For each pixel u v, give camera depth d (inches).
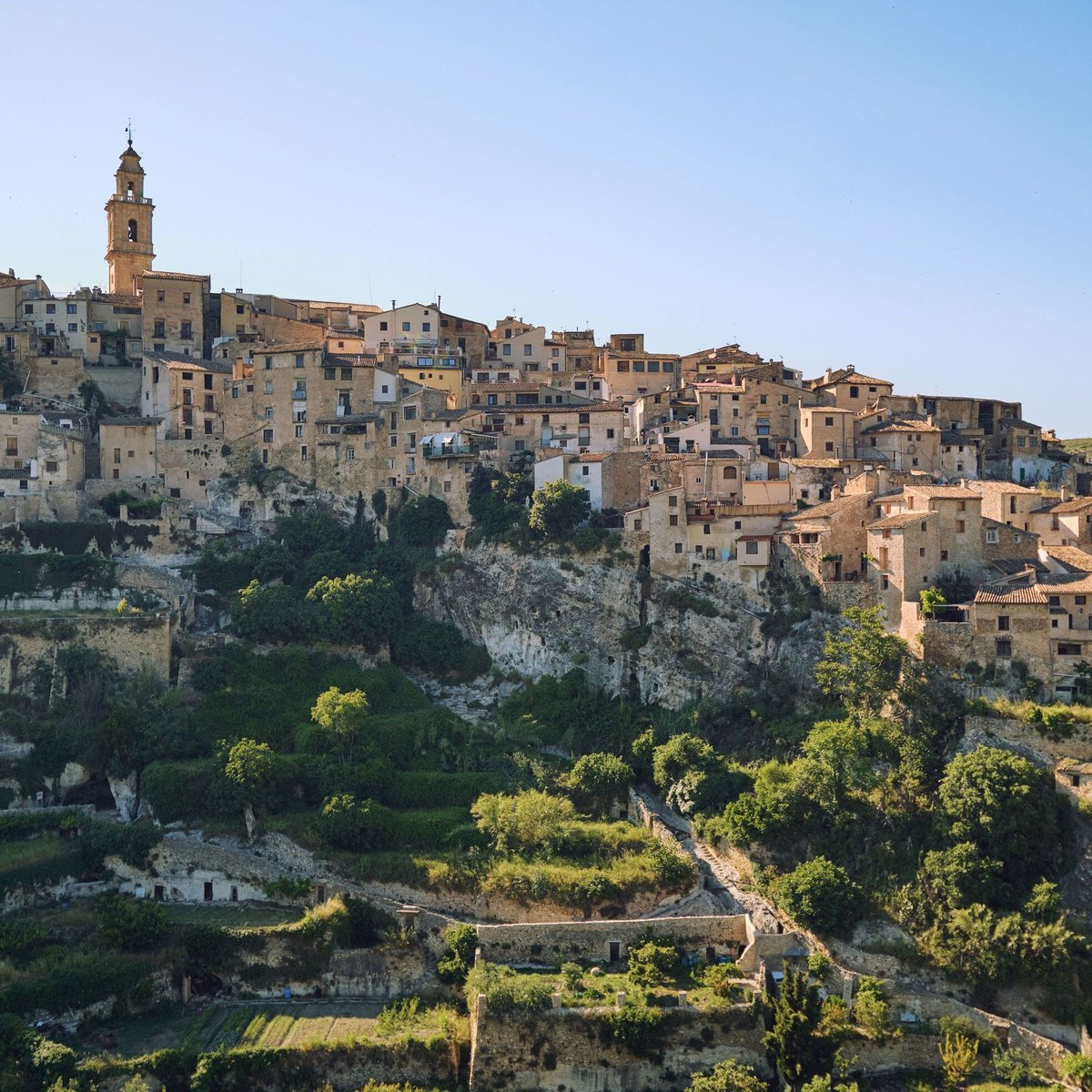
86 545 6392.7
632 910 4598.9
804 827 4736.7
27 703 5442.9
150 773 5068.9
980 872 4308.6
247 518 7032.5
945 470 6875.0
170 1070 3878.0
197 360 7637.8
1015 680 4835.1
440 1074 4020.7
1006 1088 3912.4
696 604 5782.5
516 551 6264.8
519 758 5398.6
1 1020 3922.2
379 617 6131.9
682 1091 3988.7
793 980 3996.1
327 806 4864.7
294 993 4389.8
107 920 4375.0
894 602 5339.6
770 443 7027.6
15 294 7859.3
